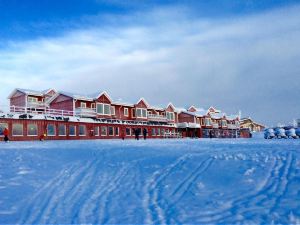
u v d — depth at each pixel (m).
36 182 10.99
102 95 50.19
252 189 8.41
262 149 14.28
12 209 8.51
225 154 12.69
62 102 47.34
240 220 6.62
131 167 12.09
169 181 9.91
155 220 7.07
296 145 17.19
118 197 8.99
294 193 7.71
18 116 36.28
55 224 7.32
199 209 7.49
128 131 52.94
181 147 17.20
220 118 79.56
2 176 11.70
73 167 12.94
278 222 6.32
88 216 7.70
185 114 71.12
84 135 44.31
